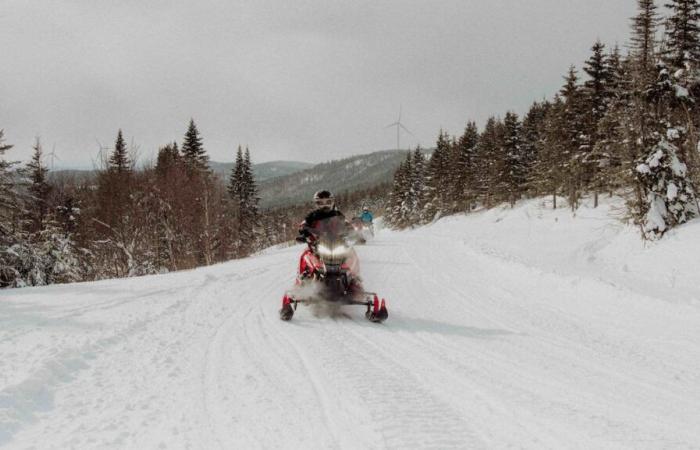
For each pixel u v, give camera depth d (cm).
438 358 529
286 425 342
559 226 3262
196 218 3042
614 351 597
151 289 887
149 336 570
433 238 2823
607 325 754
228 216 3434
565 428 356
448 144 6944
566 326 737
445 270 1360
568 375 490
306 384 427
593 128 3753
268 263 1466
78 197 2945
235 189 5353
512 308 864
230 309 755
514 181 5412
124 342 539
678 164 1772
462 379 461
